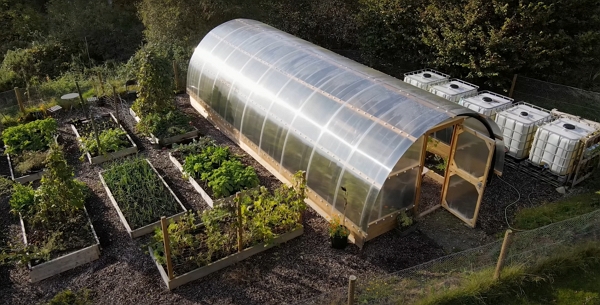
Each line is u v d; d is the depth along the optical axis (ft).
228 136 40.55
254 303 23.12
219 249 25.79
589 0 47.32
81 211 28.94
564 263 25.41
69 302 22.98
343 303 21.50
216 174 31.42
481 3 47.65
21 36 67.97
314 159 29.37
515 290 23.63
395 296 22.15
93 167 35.29
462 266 24.44
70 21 67.92
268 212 27.09
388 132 26.08
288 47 39.93
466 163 28.50
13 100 45.44
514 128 35.45
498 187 33.86
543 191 33.42
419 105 27.58
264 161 35.27
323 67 34.94
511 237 22.24
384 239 27.91
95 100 46.03
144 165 33.60
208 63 44.19
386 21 53.26
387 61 56.95
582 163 33.01
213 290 23.90
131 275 24.89
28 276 24.86
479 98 39.68
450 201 30.42
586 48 47.65
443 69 52.29
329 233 27.32
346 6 63.57
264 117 34.58
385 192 26.09
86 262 25.76
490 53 46.39
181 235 25.90
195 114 45.83
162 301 23.18
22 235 27.55
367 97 29.58
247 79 38.11
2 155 37.01
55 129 38.70
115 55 68.28
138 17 68.03
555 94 46.06
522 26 46.24
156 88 40.06
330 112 29.78
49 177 27.66
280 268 25.48
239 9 60.90
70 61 63.87
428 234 28.55
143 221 28.48
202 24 60.23
